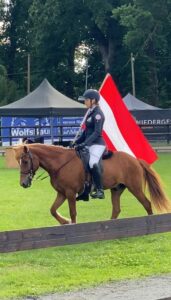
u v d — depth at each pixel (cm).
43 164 1221
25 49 7469
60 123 3881
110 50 6925
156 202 1304
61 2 6619
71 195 1222
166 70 6981
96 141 1244
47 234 921
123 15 5941
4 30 7531
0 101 5991
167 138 4306
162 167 2812
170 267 955
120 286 833
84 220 1421
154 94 6612
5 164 2916
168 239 1181
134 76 6675
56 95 3903
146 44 6200
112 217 1323
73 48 7244
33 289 826
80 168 1222
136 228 1026
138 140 1554
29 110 3788
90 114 1248
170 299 780
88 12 6744
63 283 858
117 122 1545
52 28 6856
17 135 3900
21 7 7388
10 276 909
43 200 1789
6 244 884
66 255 1053
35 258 1032
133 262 993
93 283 853
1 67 6538
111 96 1545
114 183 1265
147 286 831
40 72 7319
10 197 1858
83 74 7356
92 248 1105
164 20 6081
